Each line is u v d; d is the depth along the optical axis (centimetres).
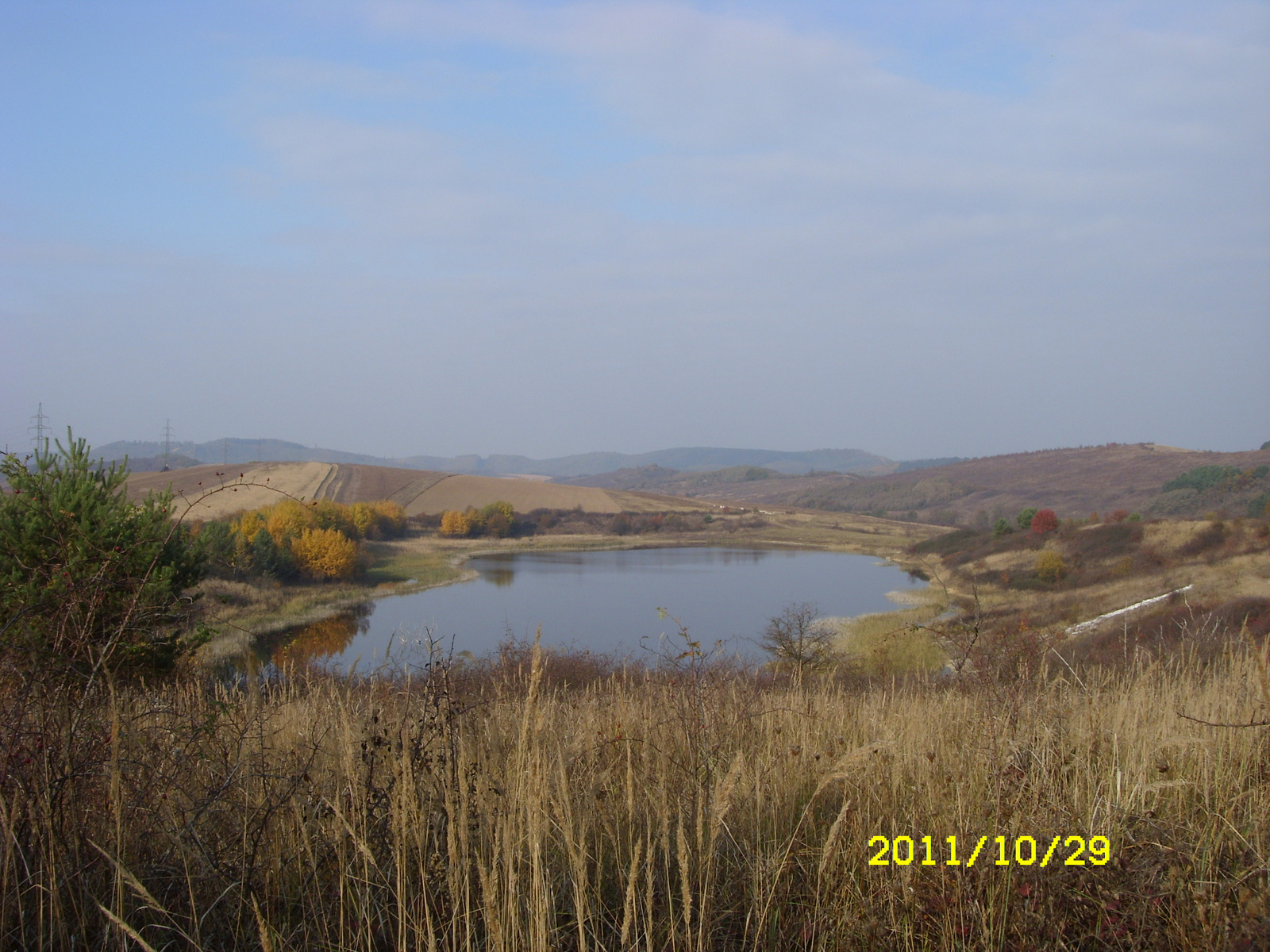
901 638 1638
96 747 296
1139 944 266
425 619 3631
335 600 4212
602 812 348
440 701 350
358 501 9594
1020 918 272
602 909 288
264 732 383
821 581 5638
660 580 5712
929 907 284
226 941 274
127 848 292
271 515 5281
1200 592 2364
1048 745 343
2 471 810
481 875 247
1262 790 348
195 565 911
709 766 350
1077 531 4509
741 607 4266
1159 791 356
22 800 276
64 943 252
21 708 286
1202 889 280
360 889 287
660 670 520
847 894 292
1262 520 3719
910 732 423
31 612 321
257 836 294
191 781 327
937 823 323
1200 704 488
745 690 519
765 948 283
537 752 271
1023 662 407
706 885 271
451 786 299
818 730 475
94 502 792
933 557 6097
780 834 356
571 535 9944
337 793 312
